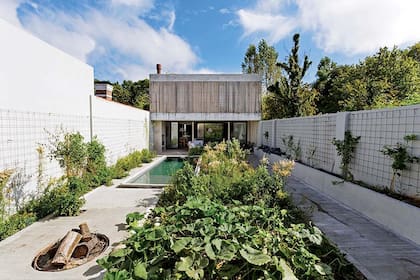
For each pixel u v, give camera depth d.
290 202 4.38
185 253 2.22
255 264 1.92
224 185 4.88
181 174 5.27
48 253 3.13
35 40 5.04
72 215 4.48
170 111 14.98
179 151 15.92
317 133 7.06
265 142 13.30
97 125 7.88
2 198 3.97
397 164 3.99
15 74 4.50
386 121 4.46
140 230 2.70
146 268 2.11
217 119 15.01
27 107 4.81
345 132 5.55
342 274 2.63
